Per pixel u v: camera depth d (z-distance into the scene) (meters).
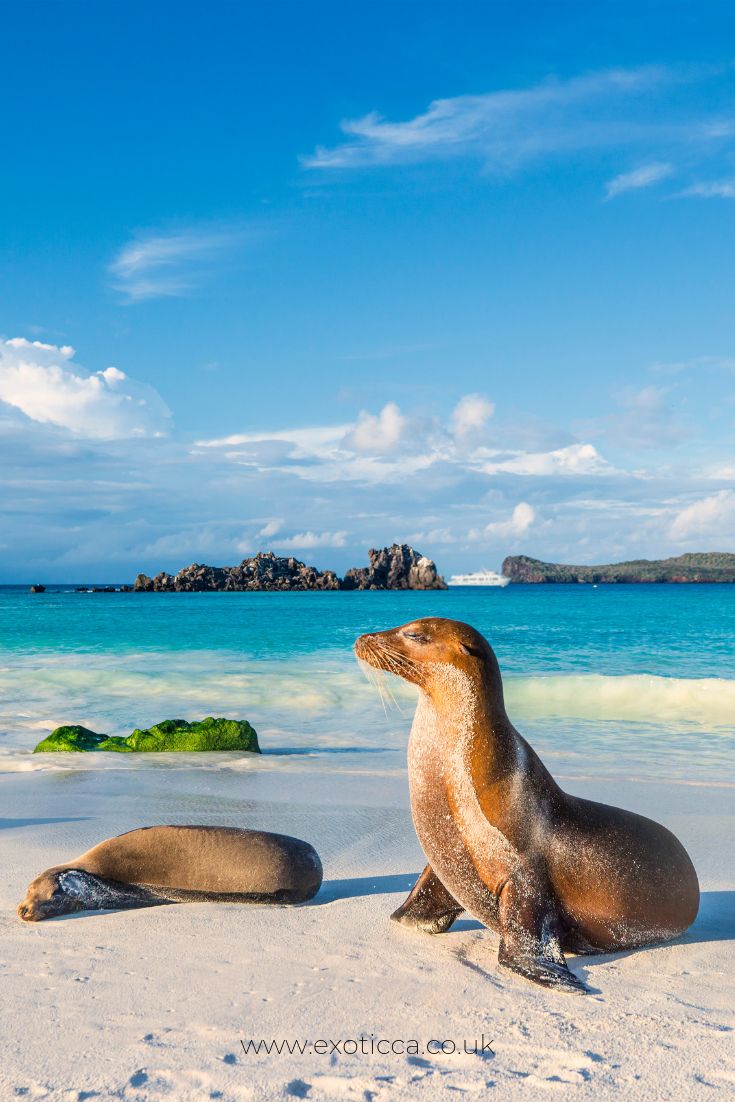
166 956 4.94
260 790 10.47
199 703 19.19
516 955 4.82
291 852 6.18
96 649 32.25
